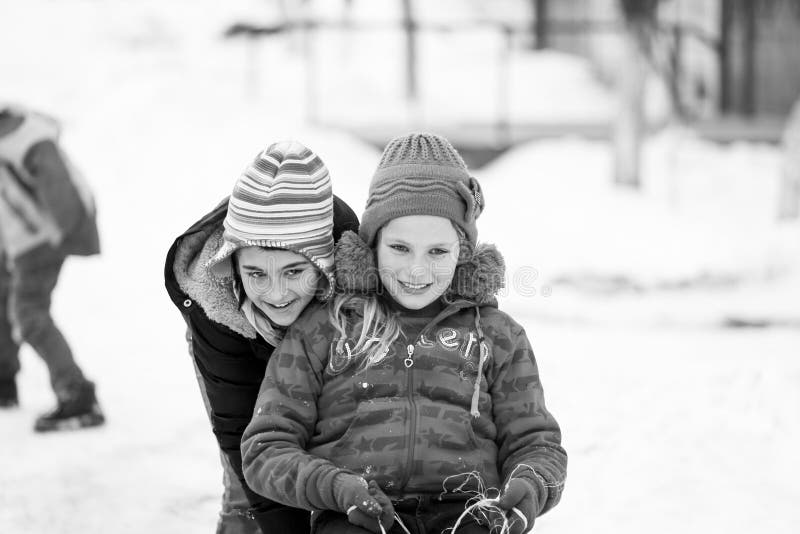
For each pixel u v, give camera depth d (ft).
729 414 21.70
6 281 22.24
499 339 10.54
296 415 10.04
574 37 79.15
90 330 31.12
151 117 55.21
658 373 25.20
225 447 11.17
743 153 59.98
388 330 10.21
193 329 10.80
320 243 10.36
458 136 58.29
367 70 73.10
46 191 20.70
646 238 44.01
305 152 10.39
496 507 9.43
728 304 33.60
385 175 10.23
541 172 53.57
